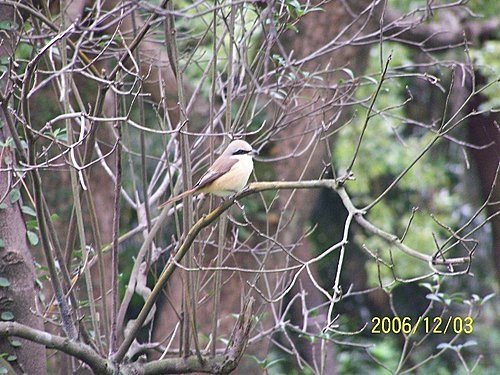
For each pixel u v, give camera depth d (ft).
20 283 27.99
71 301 27.09
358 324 88.02
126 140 35.76
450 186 88.53
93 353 26.03
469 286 84.79
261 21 29.48
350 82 35.32
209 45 50.37
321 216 87.40
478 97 67.87
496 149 68.85
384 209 81.87
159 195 33.12
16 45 27.25
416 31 57.47
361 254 88.69
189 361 27.48
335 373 73.05
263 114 44.04
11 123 25.38
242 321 27.02
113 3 40.55
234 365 27.14
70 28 24.04
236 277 45.24
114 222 28.14
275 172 47.29
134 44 25.90
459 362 82.89
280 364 74.02
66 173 47.96
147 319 30.04
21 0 30.40
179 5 45.91
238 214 45.78
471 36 64.13
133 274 30.99
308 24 47.26
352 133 75.10
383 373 77.66
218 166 29.01
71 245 28.58
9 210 27.99
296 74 34.96
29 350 28.17
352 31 48.57
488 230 83.76
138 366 27.45
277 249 38.91
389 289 32.30
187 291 26.96
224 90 36.65
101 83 25.99
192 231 25.50
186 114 28.35
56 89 30.35
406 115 81.97
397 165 76.89
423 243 77.71
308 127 36.37
